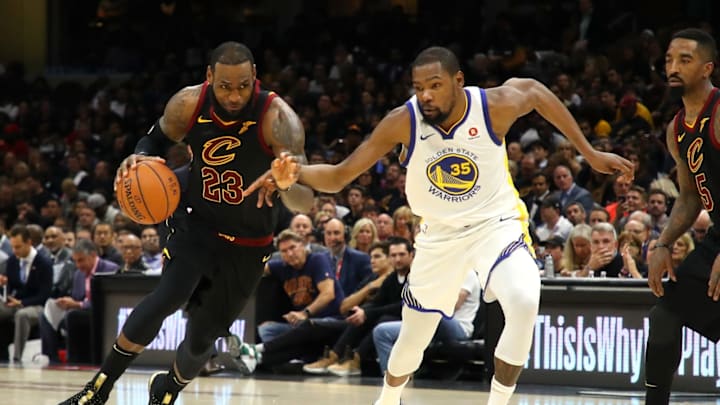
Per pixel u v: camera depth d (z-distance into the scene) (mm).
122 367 5977
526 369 9641
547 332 9562
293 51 22688
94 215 16062
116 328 11680
